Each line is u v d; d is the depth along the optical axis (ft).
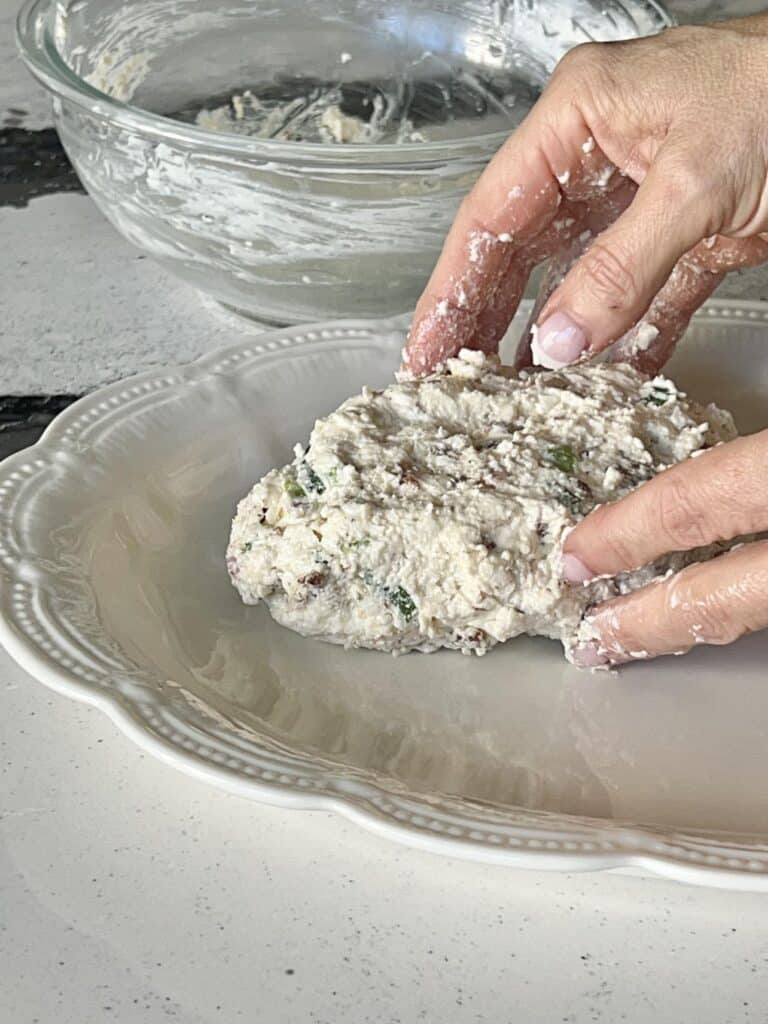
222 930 0.86
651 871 0.85
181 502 1.23
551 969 0.84
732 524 0.96
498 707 1.06
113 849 0.92
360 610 1.08
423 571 1.06
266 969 0.84
